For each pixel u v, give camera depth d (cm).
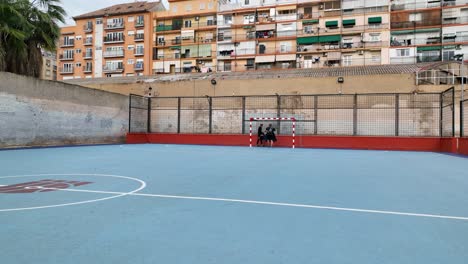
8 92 1617
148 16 5712
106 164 1041
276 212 435
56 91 1909
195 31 5525
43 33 2131
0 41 1898
